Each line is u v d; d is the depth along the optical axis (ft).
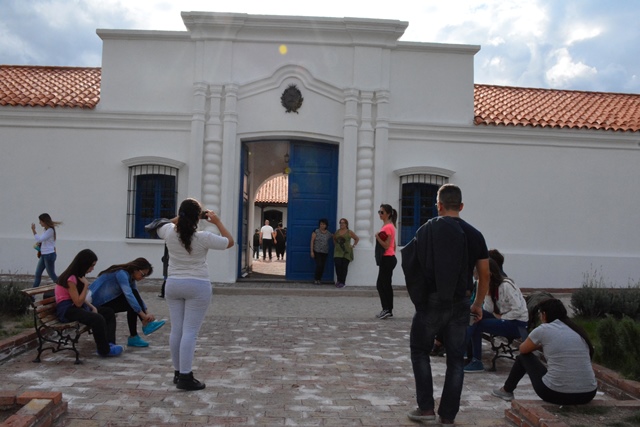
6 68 60.54
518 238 51.03
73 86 55.16
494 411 18.35
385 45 50.55
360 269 48.32
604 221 51.70
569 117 53.67
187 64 50.37
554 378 17.15
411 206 51.01
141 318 26.13
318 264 48.96
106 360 23.70
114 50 50.39
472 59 51.83
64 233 49.29
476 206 50.93
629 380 20.51
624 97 62.54
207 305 19.90
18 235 49.34
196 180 48.75
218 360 24.02
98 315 23.70
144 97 50.24
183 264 19.52
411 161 50.67
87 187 49.60
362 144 49.57
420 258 16.42
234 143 49.24
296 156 51.19
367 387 20.63
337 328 32.07
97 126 49.80
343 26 49.67
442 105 51.47
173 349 19.93
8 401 16.10
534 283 50.75
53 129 49.83
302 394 19.57
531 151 51.47
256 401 18.63
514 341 28.02
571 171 51.62
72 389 19.30
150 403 18.04
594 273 51.19
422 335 16.65
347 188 49.19
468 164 51.03
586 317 34.40
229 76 49.83
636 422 15.92
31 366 22.36
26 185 49.52
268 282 49.93
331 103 50.11
